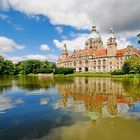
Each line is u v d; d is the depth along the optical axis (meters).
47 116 20.92
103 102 28.70
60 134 15.48
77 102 29.06
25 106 26.45
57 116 20.89
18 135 15.37
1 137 14.98
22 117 20.69
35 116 20.98
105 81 76.00
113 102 28.53
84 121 18.84
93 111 23.03
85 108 24.75
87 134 15.38
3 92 42.03
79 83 66.81
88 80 85.62
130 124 17.75
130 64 114.50
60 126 17.45
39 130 16.44
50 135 15.30
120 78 95.44
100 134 15.37
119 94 36.78
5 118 20.36
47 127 17.17
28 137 14.93
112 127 16.94
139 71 110.81
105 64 191.12
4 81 81.19
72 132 15.87
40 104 27.81
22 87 52.81
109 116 20.59
